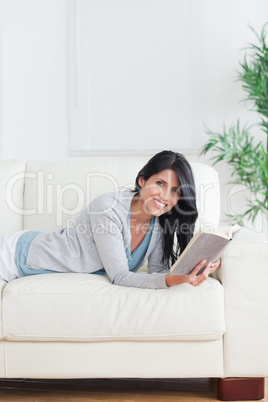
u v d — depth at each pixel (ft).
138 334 6.32
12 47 14.96
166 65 14.37
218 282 6.54
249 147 13.29
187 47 14.24
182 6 14.23
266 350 6.46
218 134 13.35
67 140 14.88
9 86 14.99
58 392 7.07
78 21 14.69
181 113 14.33
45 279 6.59
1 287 6.59
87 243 7.01
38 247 7.22
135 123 14.56
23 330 6.36
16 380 7.66
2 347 6.50
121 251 6.70
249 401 6.59
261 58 12.69
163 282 6.37
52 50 14.83
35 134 14.97
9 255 7.24
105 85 14.66
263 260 6.44
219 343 6.46
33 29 14.87
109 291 6.39
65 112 14.87
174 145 14.40
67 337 6.36
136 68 14.49
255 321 6.44
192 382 7.48
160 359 6.43
